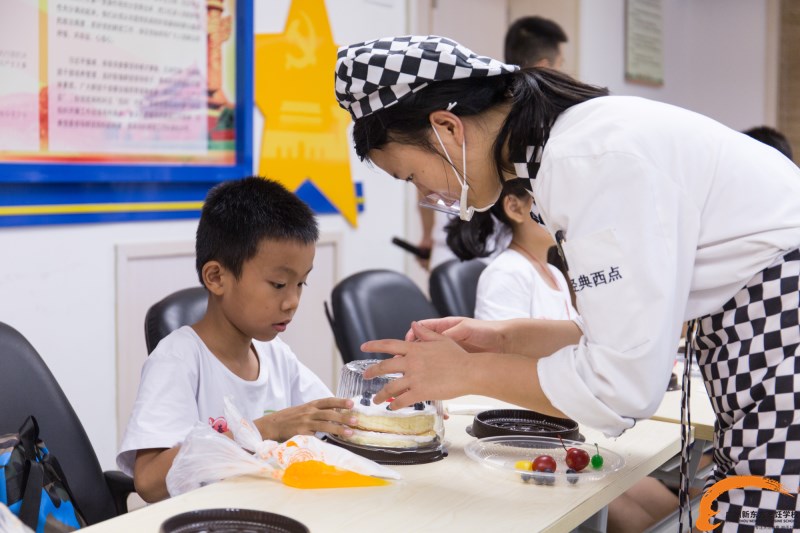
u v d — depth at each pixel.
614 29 4.76
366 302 2.19
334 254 3.35
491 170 1.23
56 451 1.42
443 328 1.50
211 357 1.58
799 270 1.10
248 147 2.94
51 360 2.47
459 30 4.22
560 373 1.10
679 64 5.51
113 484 1.51
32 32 2.34
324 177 3.29
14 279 2.37
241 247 1.51
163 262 2.76
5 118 2.30
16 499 1.18
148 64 2.63
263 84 3.02
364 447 1.32
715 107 5.52
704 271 1.11
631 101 1.15
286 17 3.09
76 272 2.52
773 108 5.32
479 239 2.32
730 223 1.10
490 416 1.57
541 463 1.27
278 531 0.99
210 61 2.82
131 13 2.57
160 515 1.07
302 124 3.19
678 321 1.07
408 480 1.23
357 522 1.07
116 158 2.57
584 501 1.18
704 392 1.84
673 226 1.05
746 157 1.12
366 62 1.20
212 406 1.56
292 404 1.77
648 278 1.03
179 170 2.72
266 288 1.52
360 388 1.38
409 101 1.20
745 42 5.39
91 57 2.48
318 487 1.19
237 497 1.14
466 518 1.09
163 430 1.43
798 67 5.29
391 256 3.67
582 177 1.07
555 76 1.21
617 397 1.05
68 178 2.42
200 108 2.80
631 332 1.04
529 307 2.27
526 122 1.15
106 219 2.57
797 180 1.15
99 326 2.59
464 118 1.20
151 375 1.50
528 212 2.24
